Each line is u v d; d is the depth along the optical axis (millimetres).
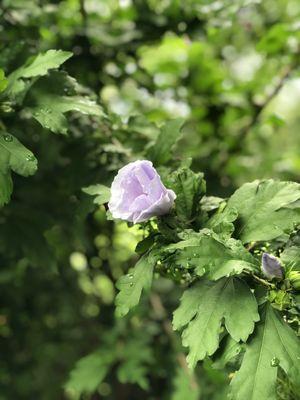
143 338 494
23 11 465
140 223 285
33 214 438
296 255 259
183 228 276
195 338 251
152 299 505
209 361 307
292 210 264
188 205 280
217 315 251
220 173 516
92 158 396
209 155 531
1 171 270
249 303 249
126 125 398
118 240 499
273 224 263
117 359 486
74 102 313
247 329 243
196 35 502
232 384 243
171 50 539
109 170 380
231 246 255
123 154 384
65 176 419
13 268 519
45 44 461
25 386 588
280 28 482
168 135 343
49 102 312
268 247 278
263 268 249
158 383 535
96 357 475
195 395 428
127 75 509
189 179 282
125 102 544
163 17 505
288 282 249
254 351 245
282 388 281
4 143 277
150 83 528
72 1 512
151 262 261
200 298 260
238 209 275
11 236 436
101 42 490
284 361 240
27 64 321
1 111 316
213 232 261
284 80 532
